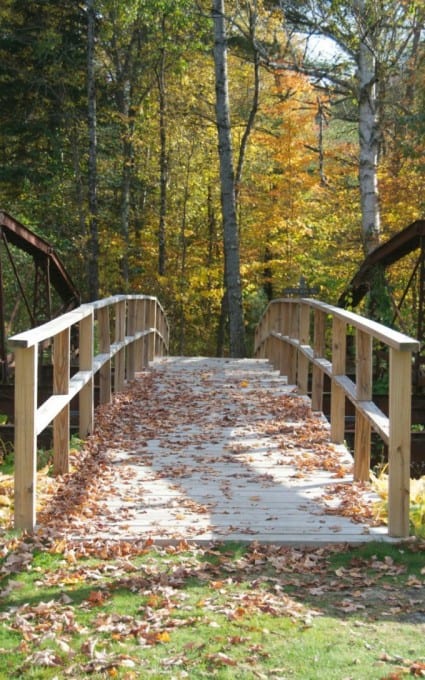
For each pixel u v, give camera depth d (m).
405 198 18.89
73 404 11.95
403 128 18.25
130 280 27.83
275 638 3.88
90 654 3.71
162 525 5.60
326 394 12.14
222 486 6.73
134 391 11.77
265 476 7.08
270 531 5.48
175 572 4.73
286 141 23.89
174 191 28.11
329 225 23.89
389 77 17.66
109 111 24.06
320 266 24.86
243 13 23.39
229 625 4.03
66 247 24.50
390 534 5.38
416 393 11.59
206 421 9.66
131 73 25.08
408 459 5.36
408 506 5.37
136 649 3.77
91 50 21.45
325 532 5.46
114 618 4.10
